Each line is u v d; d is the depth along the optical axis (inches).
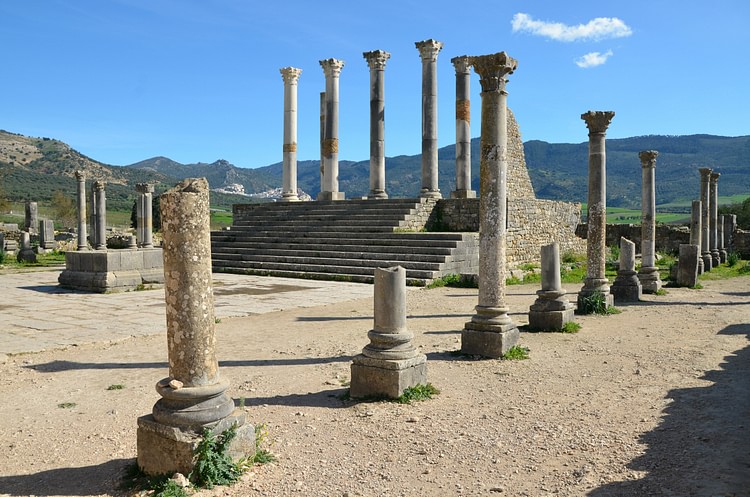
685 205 6968.5
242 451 217.0
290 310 612.7
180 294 208.4
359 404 295.0
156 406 213.3
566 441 243.0
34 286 821.2
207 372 211.5
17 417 280.8
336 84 1302.9
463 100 1197.1
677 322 528.4
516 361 382.3
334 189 1301.7
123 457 233.3
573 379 339.6
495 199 398.9
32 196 4712.1
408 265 864.3
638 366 368.2
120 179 6796.3
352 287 808.3
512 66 399.5
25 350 417.4
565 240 1325.0
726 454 223.9
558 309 484.1
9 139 7313.0
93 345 438.6
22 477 215.3
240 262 1035.9
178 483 196.2
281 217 1218.0
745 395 301.3
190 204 207.5
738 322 527.5
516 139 1347.2
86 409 291.6
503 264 403.9
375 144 1252.5
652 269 748.0
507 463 223.0
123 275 769.6
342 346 432.8
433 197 1174.3
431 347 427.8
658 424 260.4
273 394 314.2
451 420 271.0
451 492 200.2
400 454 232.8
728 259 1237.7
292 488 202.8
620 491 195.8
